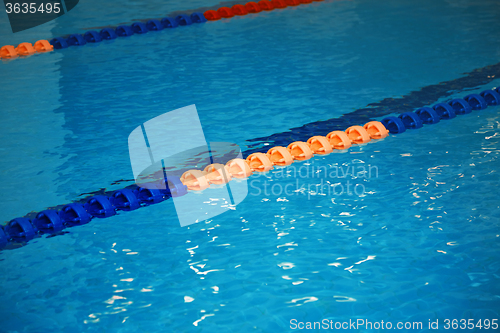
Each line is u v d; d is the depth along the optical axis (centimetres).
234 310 220
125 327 211
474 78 528
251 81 541
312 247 264
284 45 674
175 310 221
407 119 432
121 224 296
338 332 205
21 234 283
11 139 413
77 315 219
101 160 375
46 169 362
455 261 247
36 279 246
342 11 868
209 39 717
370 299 224
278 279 240
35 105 486
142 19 840
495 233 268
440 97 481
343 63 592
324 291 230
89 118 453
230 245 270
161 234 284
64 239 281
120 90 523
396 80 532
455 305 218
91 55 657
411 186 323
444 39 679
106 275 248
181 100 491
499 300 220
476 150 371
